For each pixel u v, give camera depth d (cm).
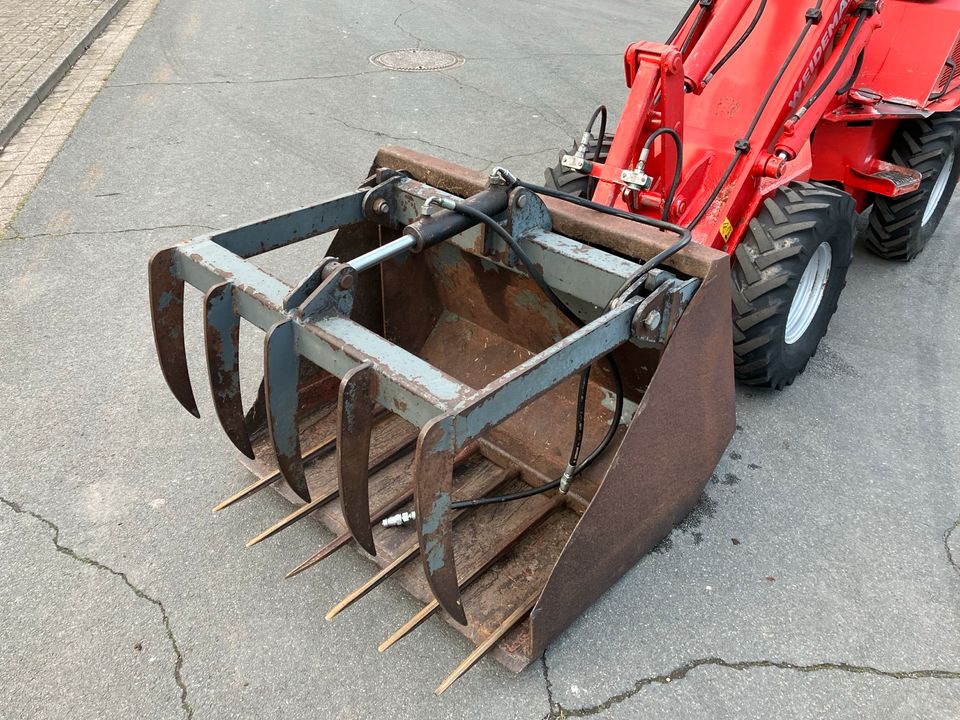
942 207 488
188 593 259
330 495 276
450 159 584
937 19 399
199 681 232
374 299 318
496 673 236
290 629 248
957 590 268
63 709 224
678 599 261
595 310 268
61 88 711
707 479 290
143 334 385
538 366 196
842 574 272
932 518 296
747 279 309
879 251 475
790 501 303
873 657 244
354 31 902
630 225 252
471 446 303
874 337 407
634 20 985
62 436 322
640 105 288
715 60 330
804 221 306
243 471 306
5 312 398
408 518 269
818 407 354
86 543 275
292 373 223
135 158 575
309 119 651
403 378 190
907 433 339
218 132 621
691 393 247
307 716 224
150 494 295
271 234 261
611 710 227
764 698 232
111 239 468
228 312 235
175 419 332
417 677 234
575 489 278
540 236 254
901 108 400
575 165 311
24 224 484
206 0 1026
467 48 854
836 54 334
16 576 263
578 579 234
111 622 249
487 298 308
